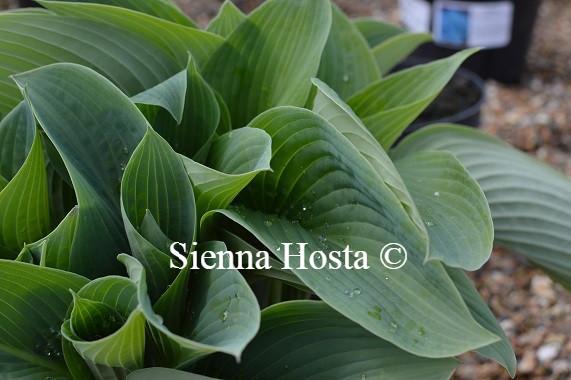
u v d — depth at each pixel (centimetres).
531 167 110
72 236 87
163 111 99
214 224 92
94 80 92
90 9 101
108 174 92
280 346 87
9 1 289
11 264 82
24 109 96
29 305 86
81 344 77
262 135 88
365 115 107
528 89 245
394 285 85
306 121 88
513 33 238
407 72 105
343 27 113
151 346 87
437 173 96
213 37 105
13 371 85
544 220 104
